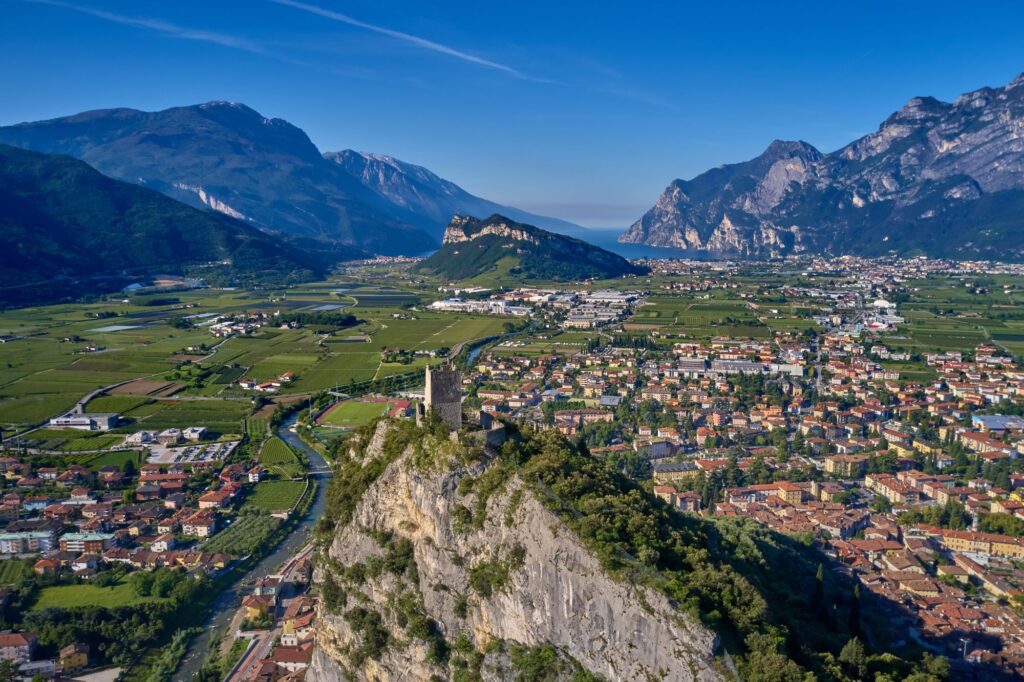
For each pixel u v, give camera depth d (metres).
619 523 199.38
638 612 178.38
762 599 186.38
